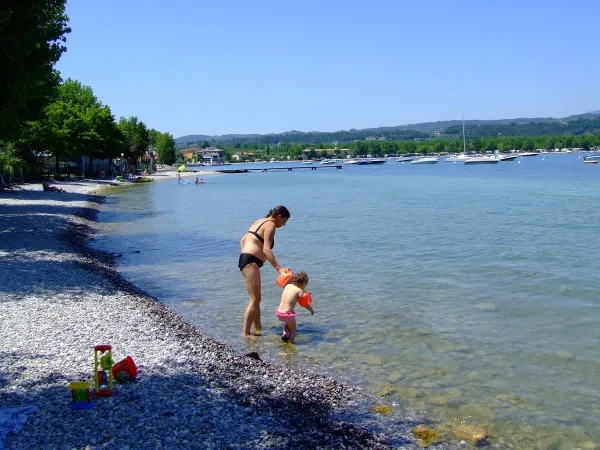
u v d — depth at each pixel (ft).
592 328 34.24
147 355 27.61
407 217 101.30
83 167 247.29
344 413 22.93
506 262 55.72
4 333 29.96
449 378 26.91
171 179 315.37
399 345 31.81
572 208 112.68
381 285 46.93
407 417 22.71
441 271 52.13
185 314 39.01
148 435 18.62
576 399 24.35
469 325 35.37
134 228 91.81
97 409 20.44
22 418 19.11
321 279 49.67
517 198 142.00
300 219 101.35
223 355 29.07
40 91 81.56
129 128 334.65
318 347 31.71
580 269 51.70
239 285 48.26
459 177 285.43
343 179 295.28
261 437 19.34
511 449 20.25
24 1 64.64
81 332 30.73
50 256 56.39
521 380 26.50
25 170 184.14
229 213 119.14
